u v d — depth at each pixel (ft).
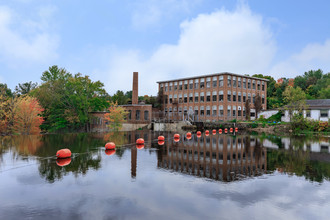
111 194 27.76
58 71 178.29
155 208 23.90
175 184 31.60
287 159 49.49
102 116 167.12
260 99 188.44
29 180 33.19
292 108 138.51
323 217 22.11
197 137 102.22
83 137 98.68
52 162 44.93
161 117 220.64
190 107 213.25
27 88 200.34
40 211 23.15
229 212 23.06
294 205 24.84
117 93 254.68
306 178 34.71
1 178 34.17
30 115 112.06
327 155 54.24
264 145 72.90
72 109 162.30
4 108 108.37
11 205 24.58
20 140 83.41
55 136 102.58
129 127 172.96
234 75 192.85
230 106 189.88
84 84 160.86
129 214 22.52
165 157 51.19
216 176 35.63
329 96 224.94
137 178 34.35
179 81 224.74
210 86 198.59
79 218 21.65
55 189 29.50
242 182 32.63
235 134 119.65
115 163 44.50
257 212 23.11
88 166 41.75
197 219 21.57
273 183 32.22
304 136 106.11
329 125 125.59
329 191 29.12
